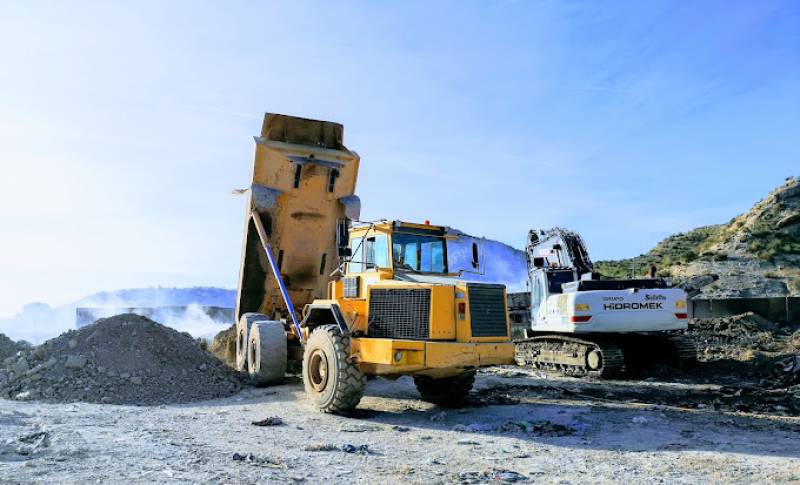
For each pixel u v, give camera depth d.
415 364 8.15
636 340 15.17
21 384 10.64
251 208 12.56
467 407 9.63
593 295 13.56
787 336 19.91
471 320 8.39
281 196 12.55
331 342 8.77
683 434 7.40
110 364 11.18
